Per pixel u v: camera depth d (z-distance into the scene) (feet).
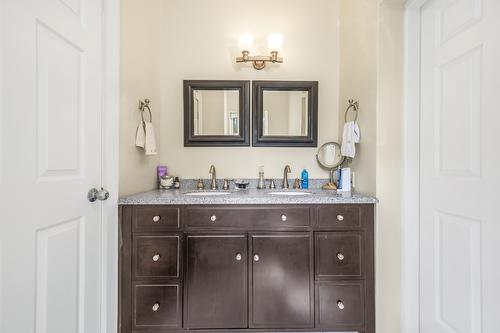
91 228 4.17
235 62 6.86
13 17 2.74
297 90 6.80
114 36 4.66
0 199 2.64
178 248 4.82
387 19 4.78
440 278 4.22
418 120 4.68
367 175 5.23
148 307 4.81
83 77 3.93
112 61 4.64
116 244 4.75
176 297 4.82
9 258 2.74
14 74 2.77
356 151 5.78
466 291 3.71
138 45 5.59
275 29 6.88
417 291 4.72
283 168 6.88
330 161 6.72
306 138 6.77
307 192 6.07
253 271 4.85
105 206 4.54
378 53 4.82
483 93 3.42
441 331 4.19
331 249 4.87
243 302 4.84
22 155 2.88
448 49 4.03
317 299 4.88
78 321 3.89
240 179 6.85
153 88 6.40
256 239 4.85
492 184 3.31
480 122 3.47
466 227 3.71
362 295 4.87
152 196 5.11
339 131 6.80
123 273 4.81
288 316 4.86
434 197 4.34
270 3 6.89
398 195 4.82
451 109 3.98
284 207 4.87
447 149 4.06
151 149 5.84
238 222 4.86
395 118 4.80
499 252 3.23
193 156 6.88
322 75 6.88
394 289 4.81
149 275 4.81
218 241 4.84
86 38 3.98
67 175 3.62
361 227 4.88
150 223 4.81
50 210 3.30
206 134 6.80
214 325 4.84
